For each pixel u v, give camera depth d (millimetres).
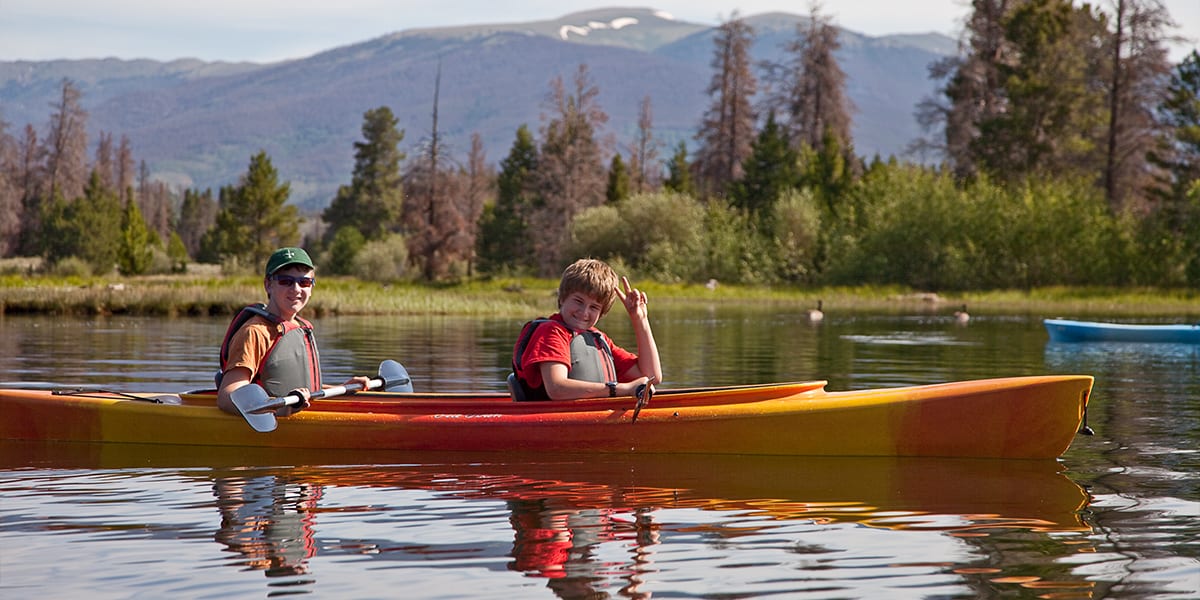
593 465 5539
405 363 11930
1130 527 4234
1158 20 47312
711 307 34219
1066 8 48188
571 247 57750
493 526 4242
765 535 4109
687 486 5031
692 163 73438
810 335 18609
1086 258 43844
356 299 28469
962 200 46906
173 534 4113
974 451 5812
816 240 51906
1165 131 44062
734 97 70938
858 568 3662
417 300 28969
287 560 3748
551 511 4512
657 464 5582
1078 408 5680
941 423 5785
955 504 4660
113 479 5180
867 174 59062
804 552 3863
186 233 143125
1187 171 42688
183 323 20844
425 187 66062
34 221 79438
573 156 64625
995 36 53375
